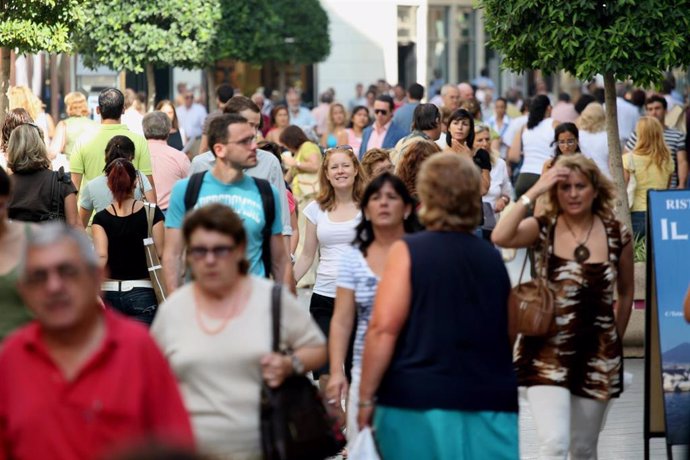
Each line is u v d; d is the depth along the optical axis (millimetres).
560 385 18094
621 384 18578
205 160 23000
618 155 33344
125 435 12086
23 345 12164
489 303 15539
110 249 23719
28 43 39688
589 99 49312
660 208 20109
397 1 108562
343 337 17609
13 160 24641
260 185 19172
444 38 115125
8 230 16172
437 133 30578
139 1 63531
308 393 14734
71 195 24906
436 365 15383
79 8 40688
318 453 14641
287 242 23031
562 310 18109
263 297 14594
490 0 32594
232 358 14359
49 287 11906
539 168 41656
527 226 18328
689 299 17594
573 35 31516
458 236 15641
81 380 12094
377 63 108188
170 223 19125
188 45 65938
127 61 63812
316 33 84375
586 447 18703
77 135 37500
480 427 15453
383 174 17750
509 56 33375
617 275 18797
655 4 31156
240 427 14383
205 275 14266
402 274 15422
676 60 31344
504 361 15719
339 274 17641
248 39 71000
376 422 15641
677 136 40562
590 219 18391
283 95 103938
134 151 27219
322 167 23234
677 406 19844
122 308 23828
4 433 12188
